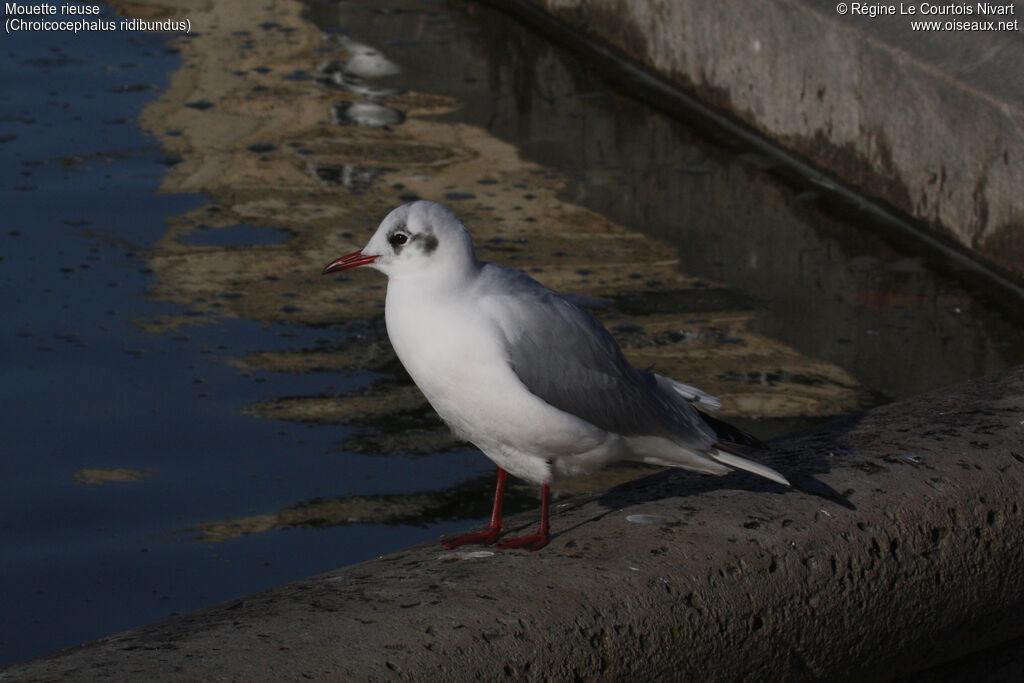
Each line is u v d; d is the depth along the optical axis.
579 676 3.68
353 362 7.50
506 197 9.91
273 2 14.09
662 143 11.11
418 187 9.99
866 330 8.18
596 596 3.79
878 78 9.77
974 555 4.36
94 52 12.55
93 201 9.42
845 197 10.21
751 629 3.96
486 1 14.12
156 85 11.80
